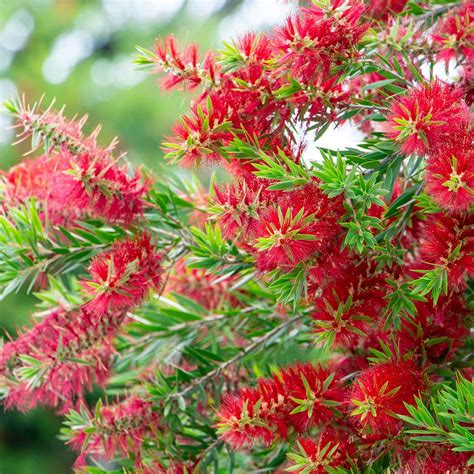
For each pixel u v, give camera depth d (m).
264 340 1.69
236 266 1.60
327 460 1.48
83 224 1.64
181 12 4.68
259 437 1.50
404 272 1.53
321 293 1.54
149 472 1.59
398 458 1.48
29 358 1.59
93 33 4.96
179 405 1.62
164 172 1.78
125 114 4.51
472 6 1.55
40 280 1.66
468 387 1.43
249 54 1.51
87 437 1.61
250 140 1.52
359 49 1.51
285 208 1.46
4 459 4.36
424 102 1.45
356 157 1.52
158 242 1.63
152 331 1.71
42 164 1.64
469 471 1.43
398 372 1.48
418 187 1.53
